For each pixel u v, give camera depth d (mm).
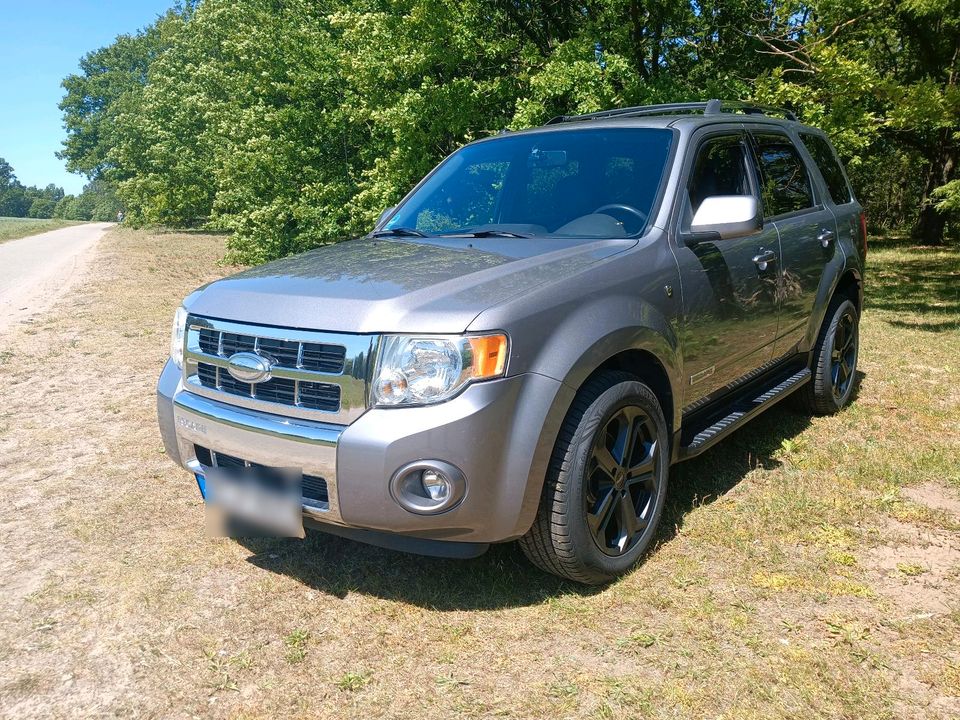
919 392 5688
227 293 3068
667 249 3312
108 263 20812
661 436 3188
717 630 2682
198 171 39188
